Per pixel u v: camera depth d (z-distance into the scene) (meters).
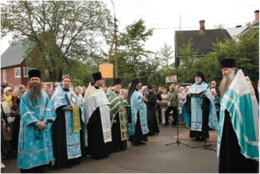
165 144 6.74
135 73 23.30
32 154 4.00
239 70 3.46
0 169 4.96
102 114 5.57
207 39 26.12
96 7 19.77
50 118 4.26
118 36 23.11
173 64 21.38
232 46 16.61
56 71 19.58
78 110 5.09
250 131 3.19
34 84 4.25
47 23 18.53
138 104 6.79
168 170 4.58
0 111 5.25
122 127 6.24
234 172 3.38
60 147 4.78
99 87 5.83
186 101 7.06
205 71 17.33
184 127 10.01
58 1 18.22
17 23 18.11
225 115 3.50
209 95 6.57
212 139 7.30
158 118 10.81
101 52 21.09
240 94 3.29
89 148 5.63
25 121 3.99
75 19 19.36
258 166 3.44
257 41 15.83
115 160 5.34
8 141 6.00
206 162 5.01
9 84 9.16
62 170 4.70
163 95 11.24
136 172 4.51
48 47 18.59
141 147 6.52
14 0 17.84
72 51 19.78
